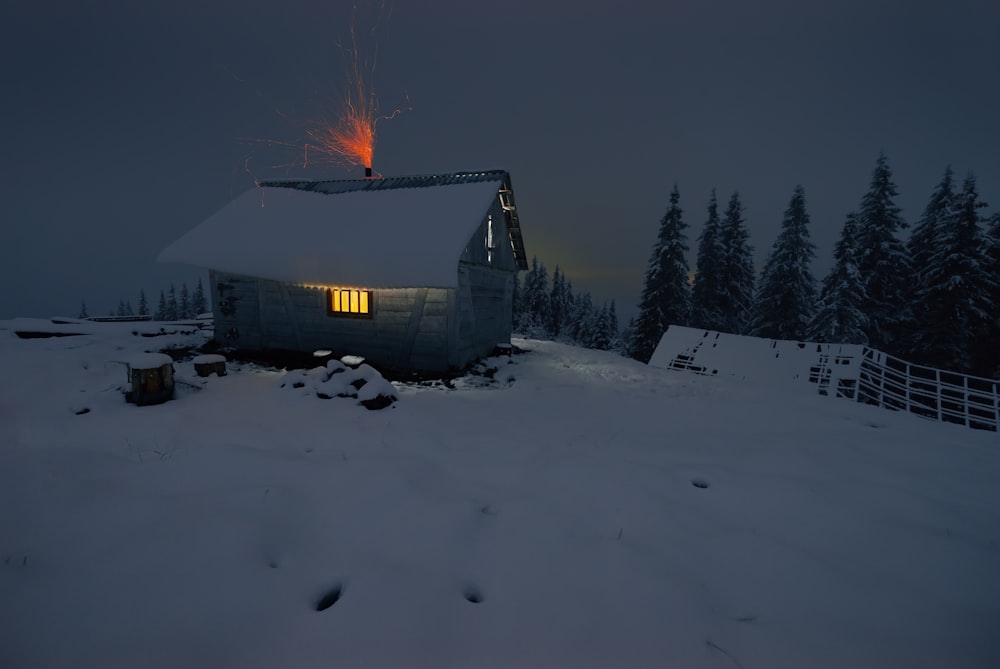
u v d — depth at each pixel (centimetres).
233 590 216
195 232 1109
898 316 1916
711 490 370
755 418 659
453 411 632
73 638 182
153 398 614
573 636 198
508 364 1095
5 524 270
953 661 192
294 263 940
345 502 321
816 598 233
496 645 192
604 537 287
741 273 2548
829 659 191
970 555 279
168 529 265
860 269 1988
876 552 280
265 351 1075
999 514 344
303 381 735
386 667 179
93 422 524
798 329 2231
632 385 886
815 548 285
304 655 183
